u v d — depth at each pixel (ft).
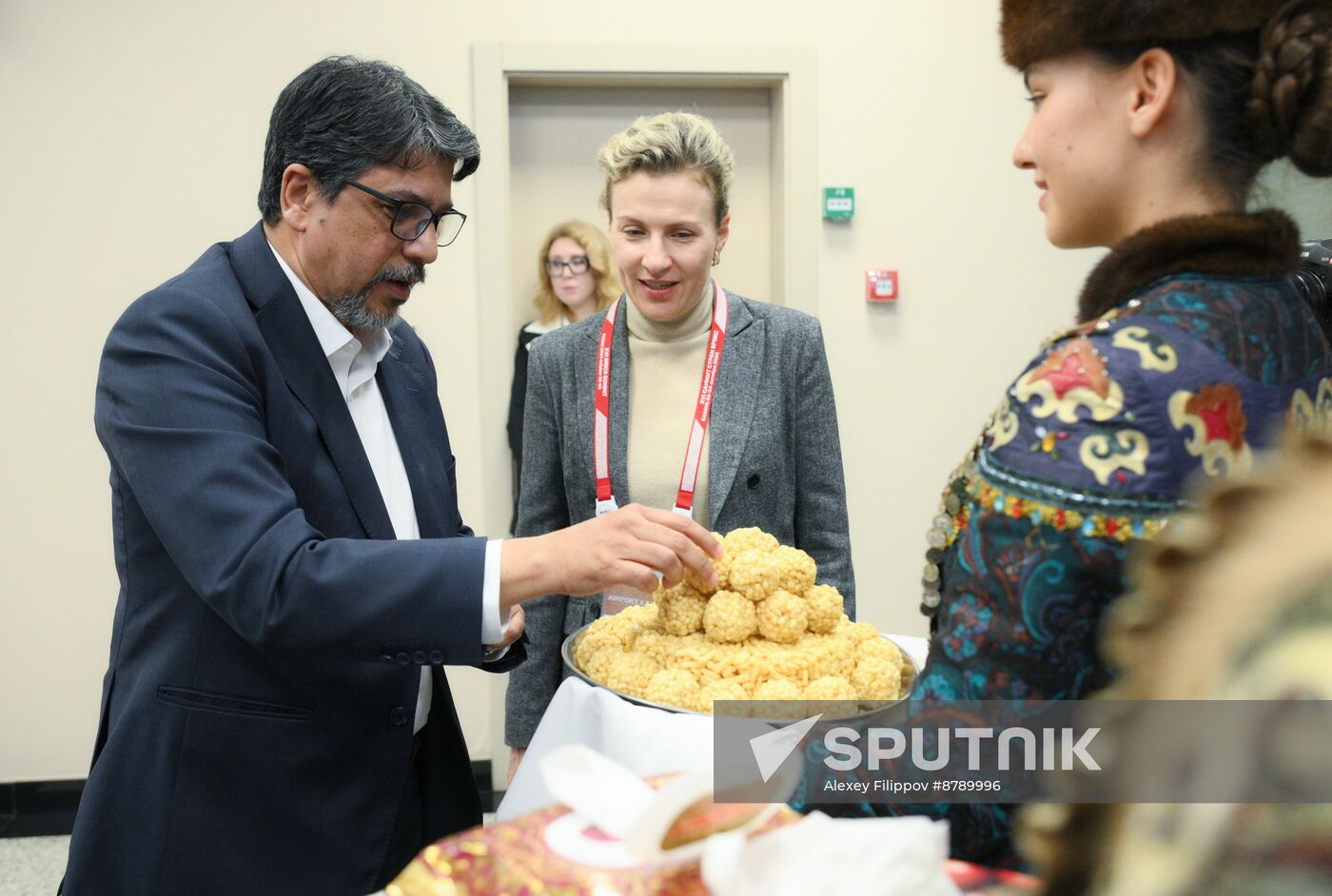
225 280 4.02
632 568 3.47
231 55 11.26
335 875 3.98
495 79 11.58
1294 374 2.19
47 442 11.32
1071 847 1.01
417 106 3.98
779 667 3.49
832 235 12.21
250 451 3.61
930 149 12.19
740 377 5.62
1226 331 2.11
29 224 11.15
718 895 1.68
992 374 12.50
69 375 11.32
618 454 5.56
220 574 3.46
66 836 10.79
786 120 12.02
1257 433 2.06
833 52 12.01
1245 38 2.13
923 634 12.69
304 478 3.99
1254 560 0.82
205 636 3.90
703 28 11.85
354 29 11.43
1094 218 2.39
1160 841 0.85
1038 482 2.06
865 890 1.65
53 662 11.45
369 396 4.49
